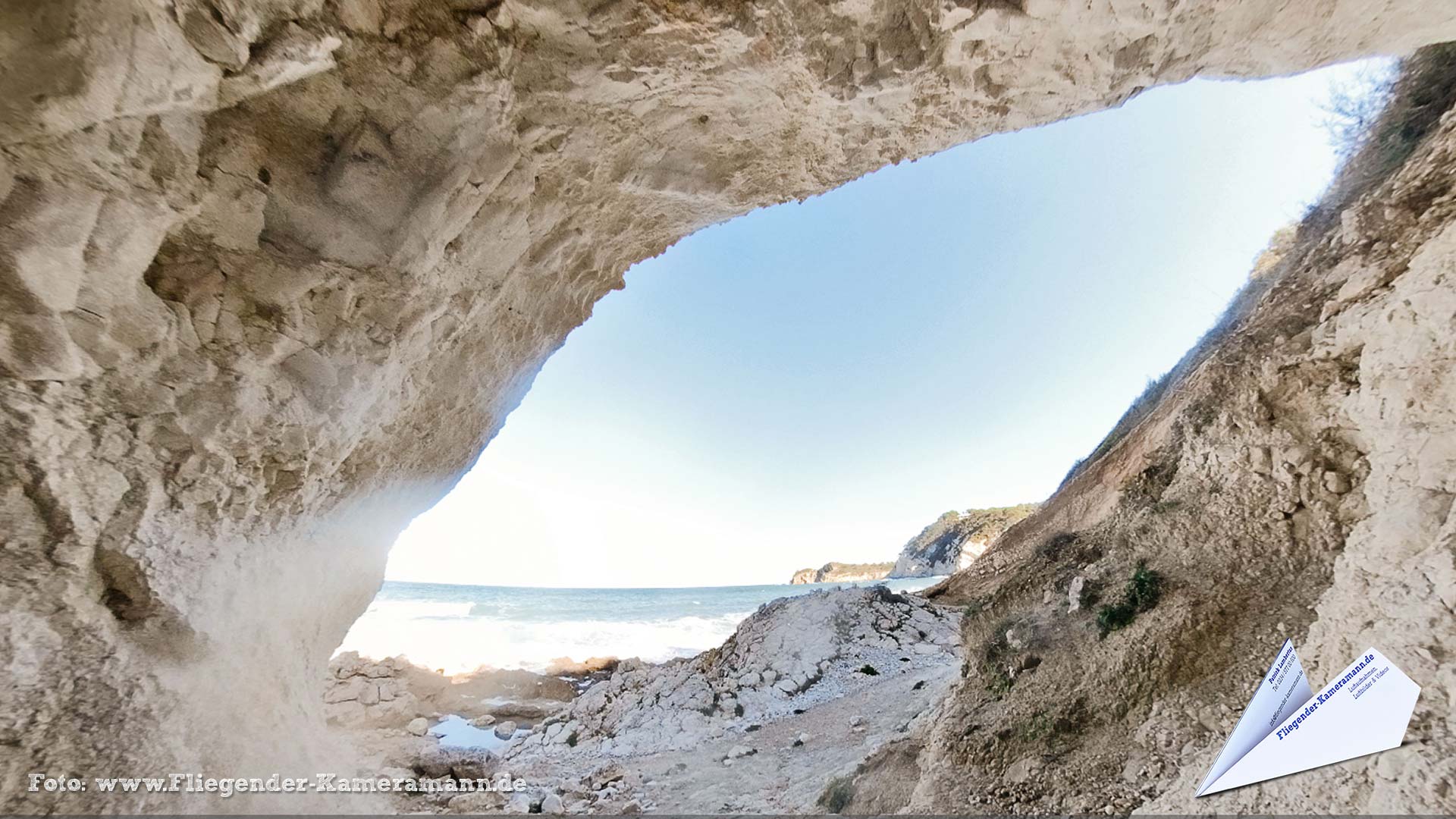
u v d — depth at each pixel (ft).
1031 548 52.37
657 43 10.32
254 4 6.90
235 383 9.61
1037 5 9.83
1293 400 13.51
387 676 42.93
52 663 7.43
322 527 14.05
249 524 11.21
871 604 47.21
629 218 16.17
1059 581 17.48
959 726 16.06
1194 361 37.76
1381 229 13.53
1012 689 15.94
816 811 17.43
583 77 10.78
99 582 8.33
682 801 20.45
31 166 6.24
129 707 8.14
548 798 18.61
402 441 15.66
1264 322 16.35
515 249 13.84
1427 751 7.25
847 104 12.23
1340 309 13.10
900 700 29.89
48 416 7.23
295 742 11.77
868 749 22.00
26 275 6.43
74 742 7.40
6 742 6.81
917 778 15.55
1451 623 7.68
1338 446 12.38
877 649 41.01
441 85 9.57
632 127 12.80
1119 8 9.98
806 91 12.03
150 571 8.74
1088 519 44.96
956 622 46.91
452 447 17.95
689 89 11.80
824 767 22.08
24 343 6.74
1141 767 11.61
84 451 7.80
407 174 10.18
